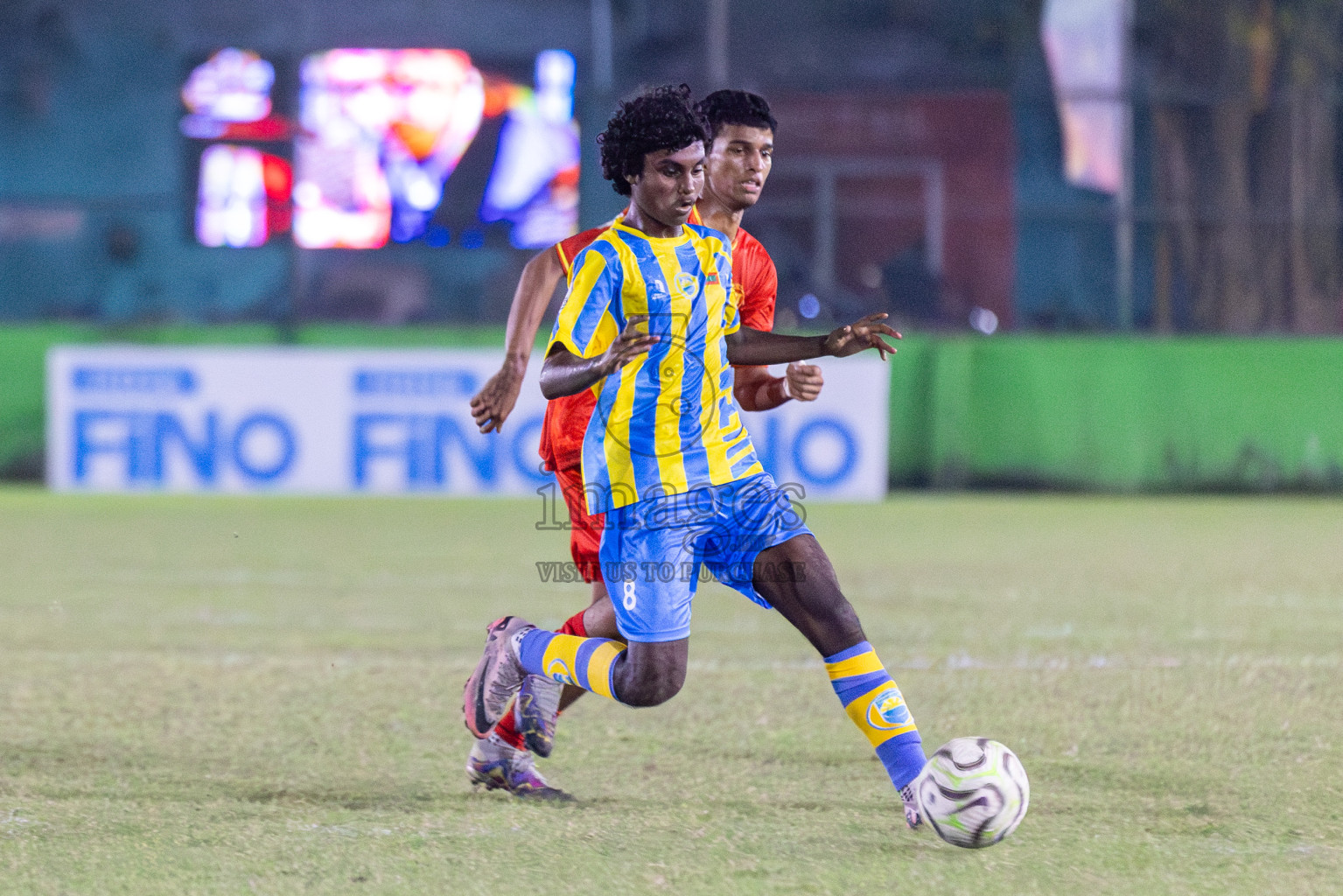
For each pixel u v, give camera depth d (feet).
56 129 214.69
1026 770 47.85
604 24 200.34
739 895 34.83
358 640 76.43
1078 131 197.47
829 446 160.56
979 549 119.55
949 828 37.58
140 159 215.51
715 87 187.73
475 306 198.80
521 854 38.29
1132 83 196.13
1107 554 116.26
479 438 161.48
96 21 213.66
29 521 139.23
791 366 43.70
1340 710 57.72
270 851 38.65
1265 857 38.06
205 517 143.13
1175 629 79.82
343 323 196.44
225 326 175.11
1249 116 193.06
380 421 161.38
